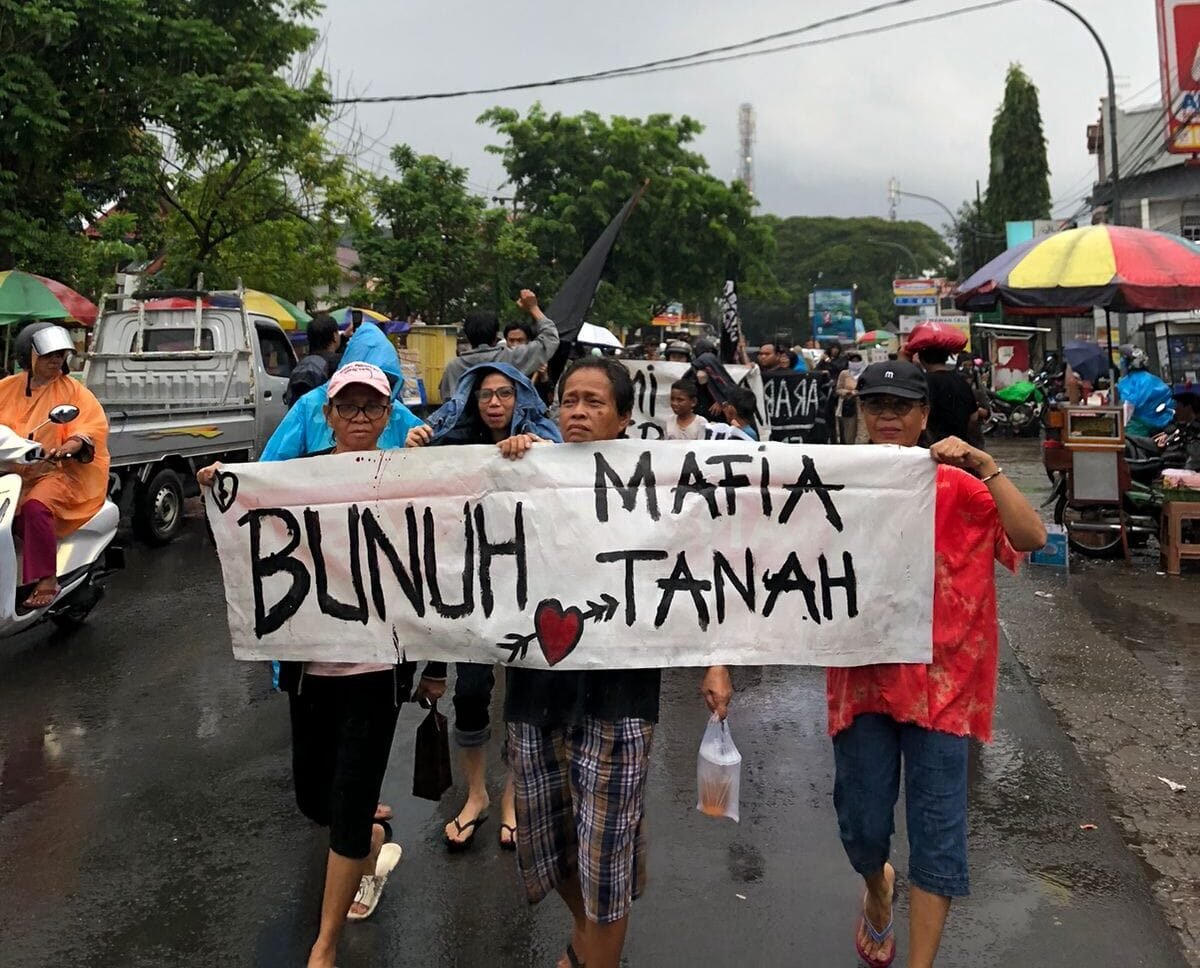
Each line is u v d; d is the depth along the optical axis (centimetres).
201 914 337
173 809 416
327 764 321
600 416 291
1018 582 777
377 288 2341
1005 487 265
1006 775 437
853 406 1603
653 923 327
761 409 903
